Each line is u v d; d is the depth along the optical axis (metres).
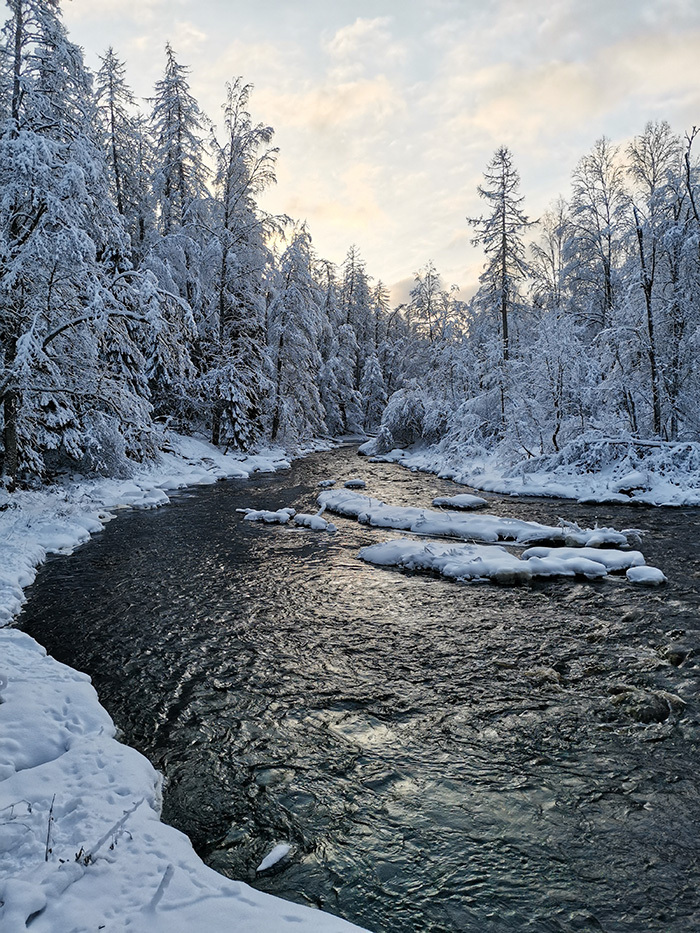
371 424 57.06
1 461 16.09
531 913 3.45
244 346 31.47
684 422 21.31
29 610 8.72
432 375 35.47
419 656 7.13
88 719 5.36
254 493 20.73
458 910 3.47
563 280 27.95
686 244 19.61
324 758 5.04
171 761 4.96
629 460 19.17
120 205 28.39
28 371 13.39
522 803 4.44
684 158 20.22
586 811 4.33
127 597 9.39
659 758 4.97
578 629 7.89
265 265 32.78
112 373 18.91
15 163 12.59
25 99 14.12
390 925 3.36
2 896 2.91
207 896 3.23
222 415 29.58
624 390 21.34
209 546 12.89
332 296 53.38
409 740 5.32
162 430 25.39
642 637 7.55
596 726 5.50
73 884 3.17
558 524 14.31
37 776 4.24
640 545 12.28
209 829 4.13
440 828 4.17
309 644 7.52
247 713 5.79
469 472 24.12
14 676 6.00
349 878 3.72
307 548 12.74
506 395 25.80
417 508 16.03
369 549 12.04
